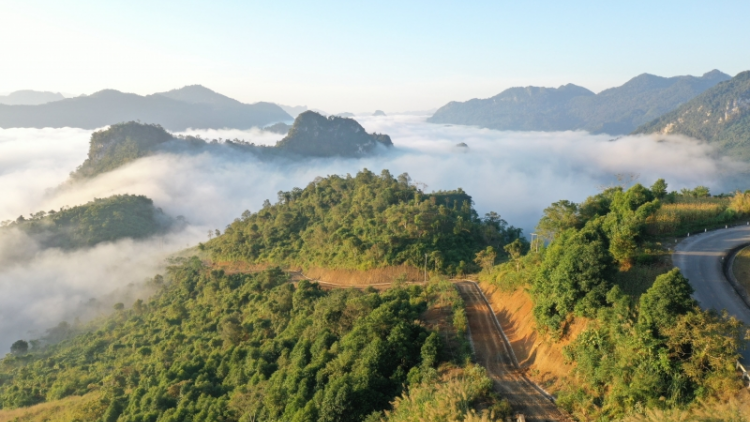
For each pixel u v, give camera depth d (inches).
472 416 1010.7
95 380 3085.6
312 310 2709.2
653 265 1366.9
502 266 2474.2
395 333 1621.6
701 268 1357.0
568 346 1213.1
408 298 2324.1
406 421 1114.1
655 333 965.8
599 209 1857.8
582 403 1045.2
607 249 1400.1
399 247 3590.1
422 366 1455.5
